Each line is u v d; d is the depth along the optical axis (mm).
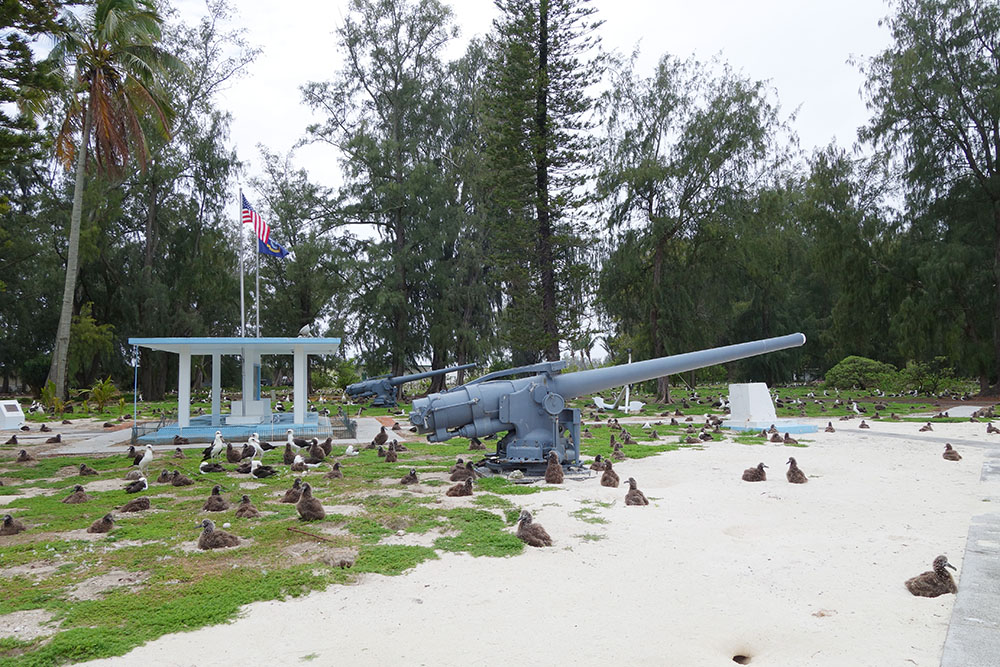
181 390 22344
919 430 23641
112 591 7012
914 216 39125
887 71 39000
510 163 31672
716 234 39719
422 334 47906
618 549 8586
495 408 14250
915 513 10539
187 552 8414
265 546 8633
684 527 9727
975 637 5547
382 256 44938
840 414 31234
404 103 48469
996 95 34969
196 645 5680
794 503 11359
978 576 7195
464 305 47438
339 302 48000
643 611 6457
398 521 9859
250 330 51844
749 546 8727
